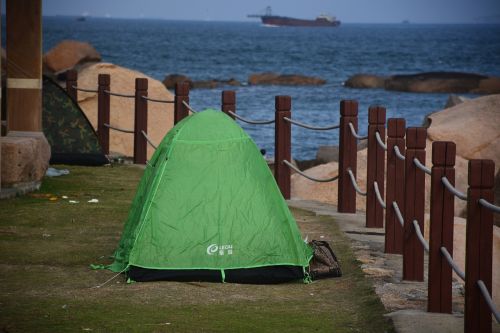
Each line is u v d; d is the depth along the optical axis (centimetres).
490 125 2119
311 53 17575
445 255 918
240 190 1109
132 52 16238
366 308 973
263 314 942
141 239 1076
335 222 1509
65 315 918
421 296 1020
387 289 1047
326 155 2855
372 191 1458
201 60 14575
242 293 1034
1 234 1315
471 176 788
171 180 1102
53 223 1407
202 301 991
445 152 923
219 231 1086
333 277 1119
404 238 1095
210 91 7675
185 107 2119
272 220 1104
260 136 4012
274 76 9256
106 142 2344
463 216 1892
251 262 1081
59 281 1066
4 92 1953
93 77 2719
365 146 2459
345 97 7400
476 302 796
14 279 1071
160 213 1087
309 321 918
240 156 1130
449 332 868
